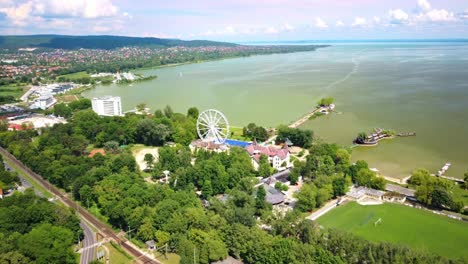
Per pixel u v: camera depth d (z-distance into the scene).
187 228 181.62
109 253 177.25
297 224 175.62
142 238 187.00
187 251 165.00
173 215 184.75
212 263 163.62
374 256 149.00
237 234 168.88
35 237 163.88
